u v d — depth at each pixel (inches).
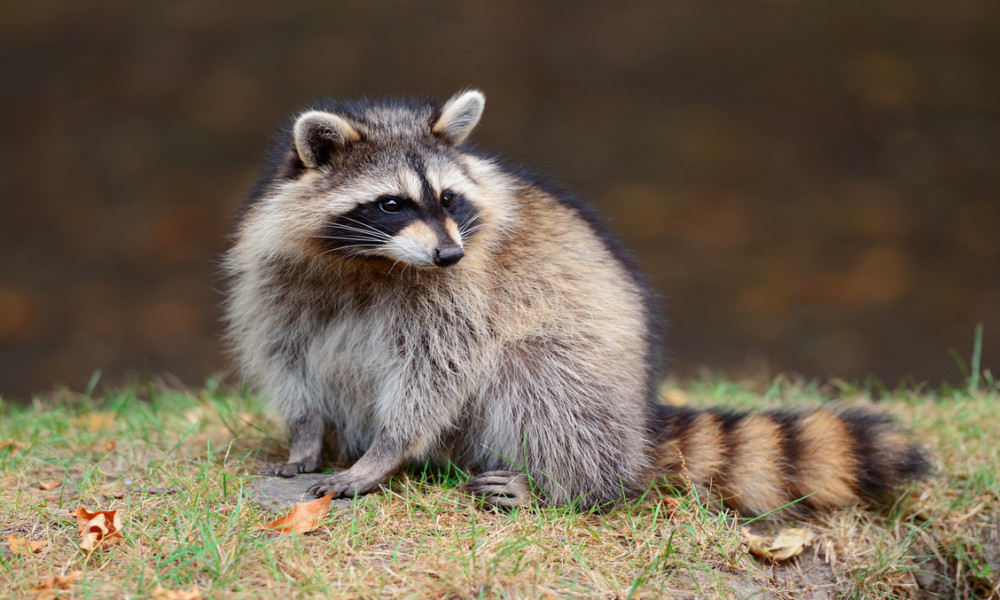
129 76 930.7
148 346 665.6
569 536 263.4
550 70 948.0
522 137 851.4
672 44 1000.2
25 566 233.6
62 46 973.8
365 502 269.3
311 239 290.7
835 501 309.1
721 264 748.0
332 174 292.4
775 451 307.4
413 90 885.8
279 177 303.3
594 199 791.1
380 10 1027.3
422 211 285.1
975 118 907.4
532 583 235.1
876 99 925.2
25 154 842.2
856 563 291.1
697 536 269.6
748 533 284.5
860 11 1061.8
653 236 765.9
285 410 306.8
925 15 1058.7
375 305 296.7
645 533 269.0
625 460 296.8
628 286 315.0
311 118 288.8
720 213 796.6
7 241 759.1
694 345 665.6
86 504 268.1
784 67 965.2
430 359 292.0
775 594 265.7
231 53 951.6
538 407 293.6
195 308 701.9
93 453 318.0
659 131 879.7
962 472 332.8
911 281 733.9
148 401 456.1
